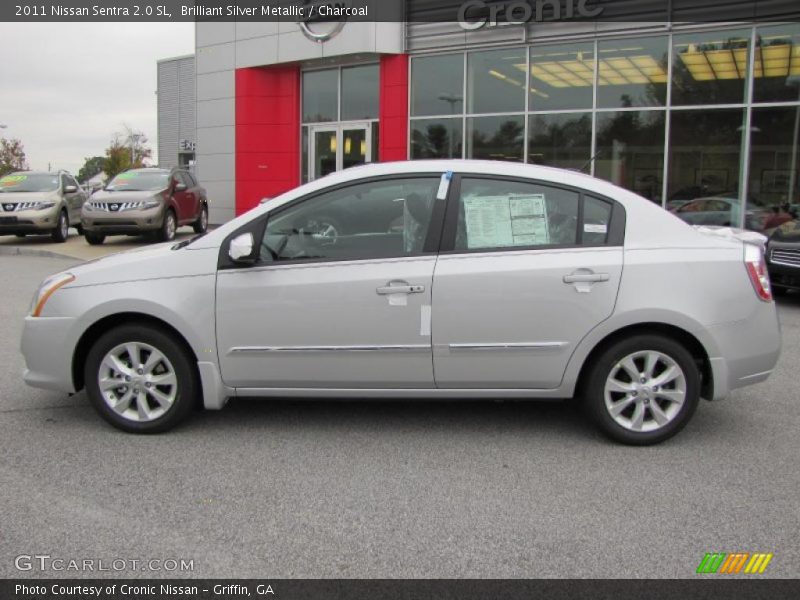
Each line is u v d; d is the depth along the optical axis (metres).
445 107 16.62
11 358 6.50
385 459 4.23
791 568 3.04
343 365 4.41
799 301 10.28
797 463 4.18
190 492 3.76
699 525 3.40
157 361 4.51
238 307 4.39
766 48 13.62
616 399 4.47
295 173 19.30
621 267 4.29
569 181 4.44
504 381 4.41
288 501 3.66
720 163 14.27
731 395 5.54
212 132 21.25
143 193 16.08
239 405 5.23
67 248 16.11
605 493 3.76
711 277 4.30
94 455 4.25
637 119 14.84
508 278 4.29
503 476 3.98
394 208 4.46
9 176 17.78
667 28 14.16
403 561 3.09
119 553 3.14
